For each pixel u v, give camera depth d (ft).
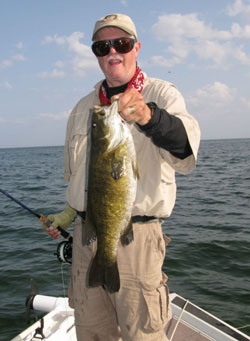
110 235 6.90
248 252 24.21
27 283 20.43
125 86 7.90
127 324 7.13
